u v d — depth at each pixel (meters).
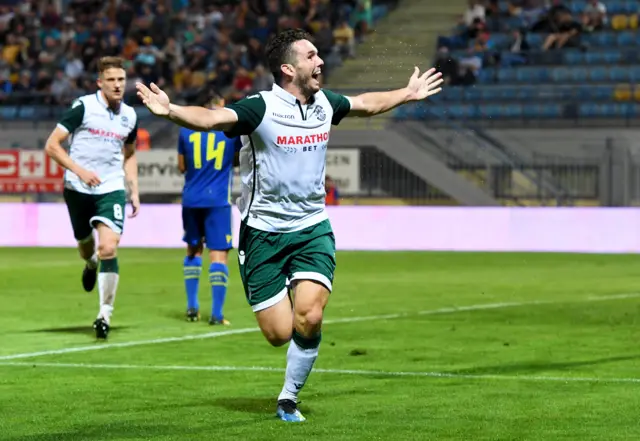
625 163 57.47
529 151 61.88
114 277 24.41
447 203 60.72
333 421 15.65
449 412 16.33
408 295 35.19
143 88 14.21
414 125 63.44
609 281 40.22
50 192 60.88
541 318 28.89
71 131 24.16
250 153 15.67
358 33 74.00
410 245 57.53
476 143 62.22
